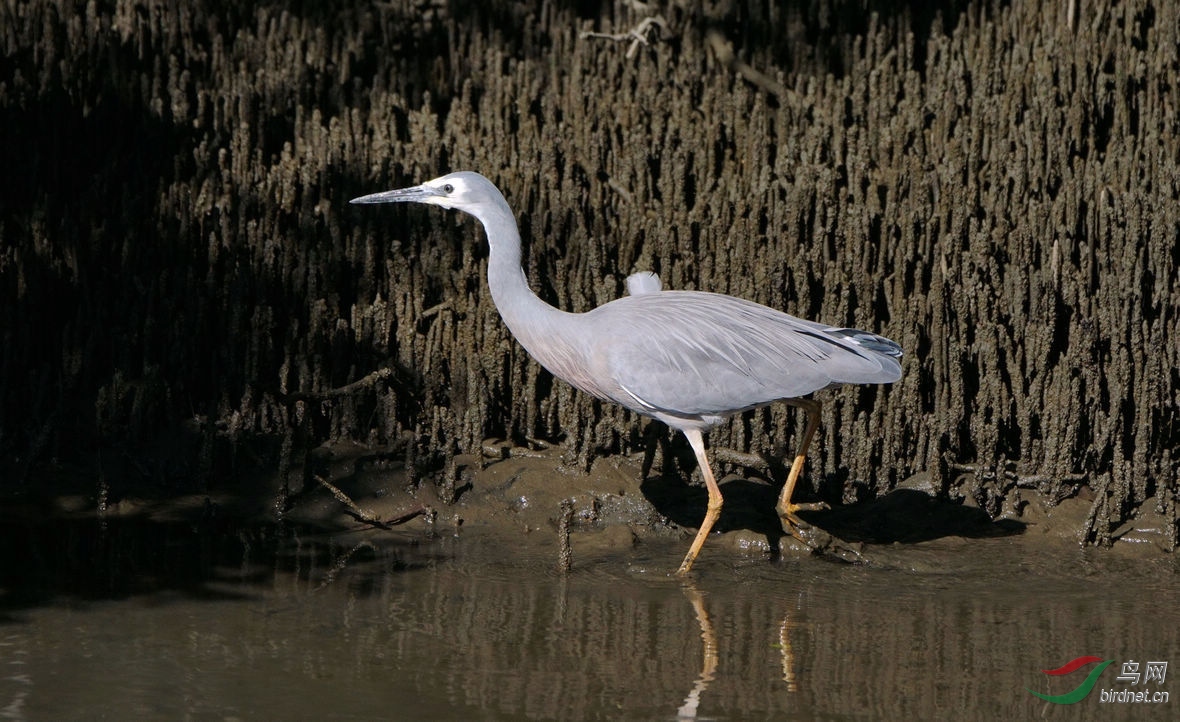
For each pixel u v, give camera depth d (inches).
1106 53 653.9
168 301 522.9
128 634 359.9
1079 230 547.2
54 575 402.3
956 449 491.2
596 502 470.6
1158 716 323.3
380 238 558.3
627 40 729.6
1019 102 629.3
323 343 514.6
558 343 436.1
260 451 495.5
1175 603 402.3
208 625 368.2
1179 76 642.2
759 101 625.6
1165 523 462.9
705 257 532.4
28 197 593.0
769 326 428.5
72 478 476.4
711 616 386.3
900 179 574.6
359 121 655.1
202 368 519.8
